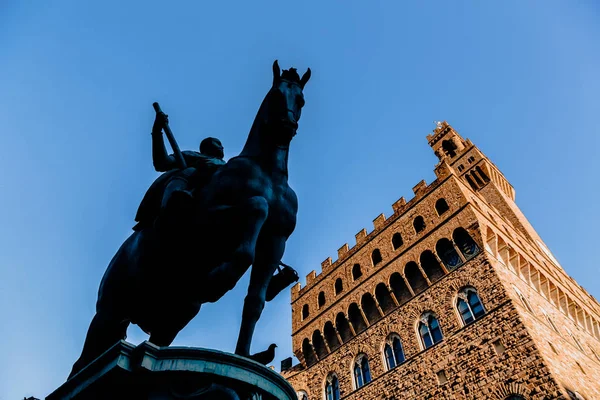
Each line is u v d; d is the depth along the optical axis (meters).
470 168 62.41
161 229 5.32
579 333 36.75
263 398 4.24
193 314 5.94
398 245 39.56
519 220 50.34
